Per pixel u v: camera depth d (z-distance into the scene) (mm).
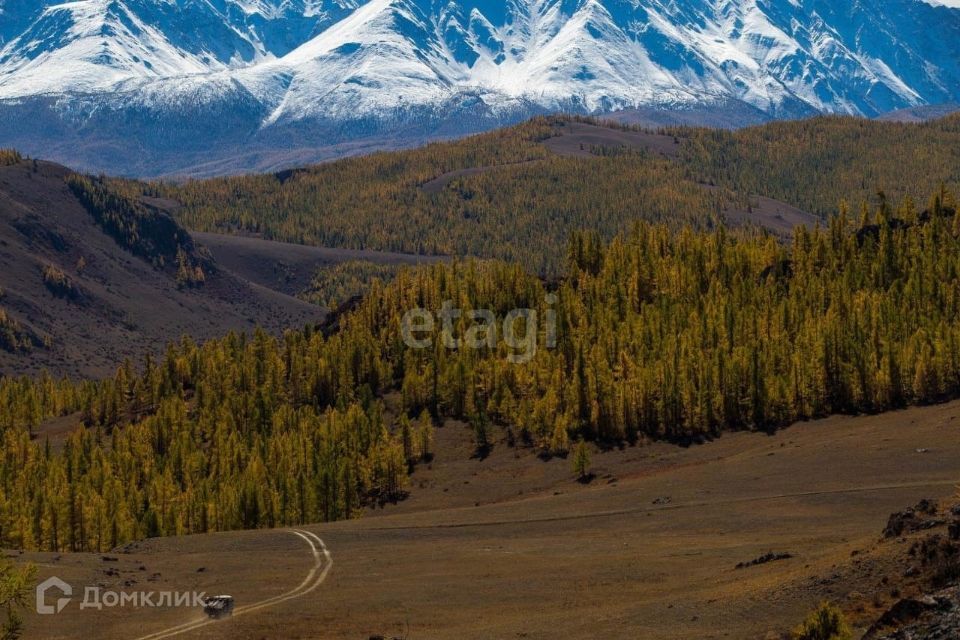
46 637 125000
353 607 136750
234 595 144250
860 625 99312
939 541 106812
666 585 135000
